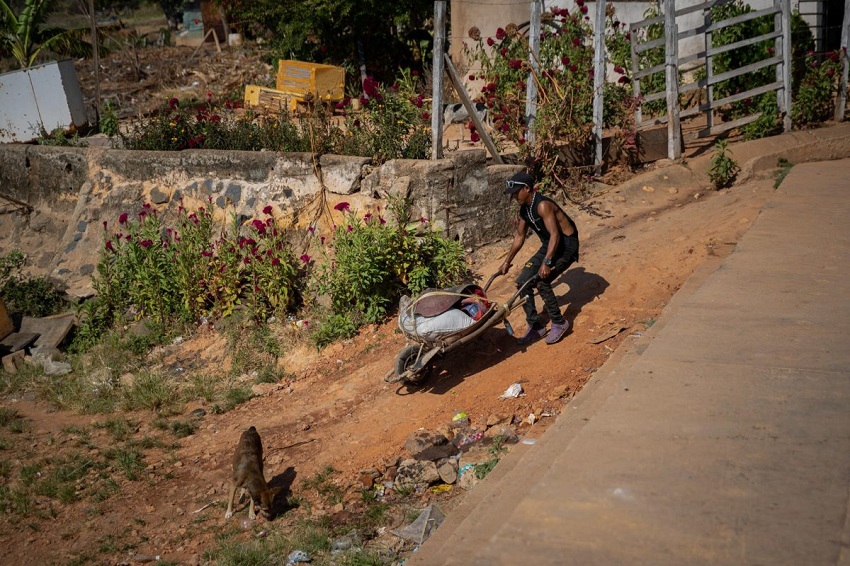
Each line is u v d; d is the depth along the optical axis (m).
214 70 24.61
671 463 3.85
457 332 7.00
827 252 7.03
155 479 7.07
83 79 26.14
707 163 11.15
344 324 9.01
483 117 12.70
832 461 3.72
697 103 13.31
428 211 9.47
